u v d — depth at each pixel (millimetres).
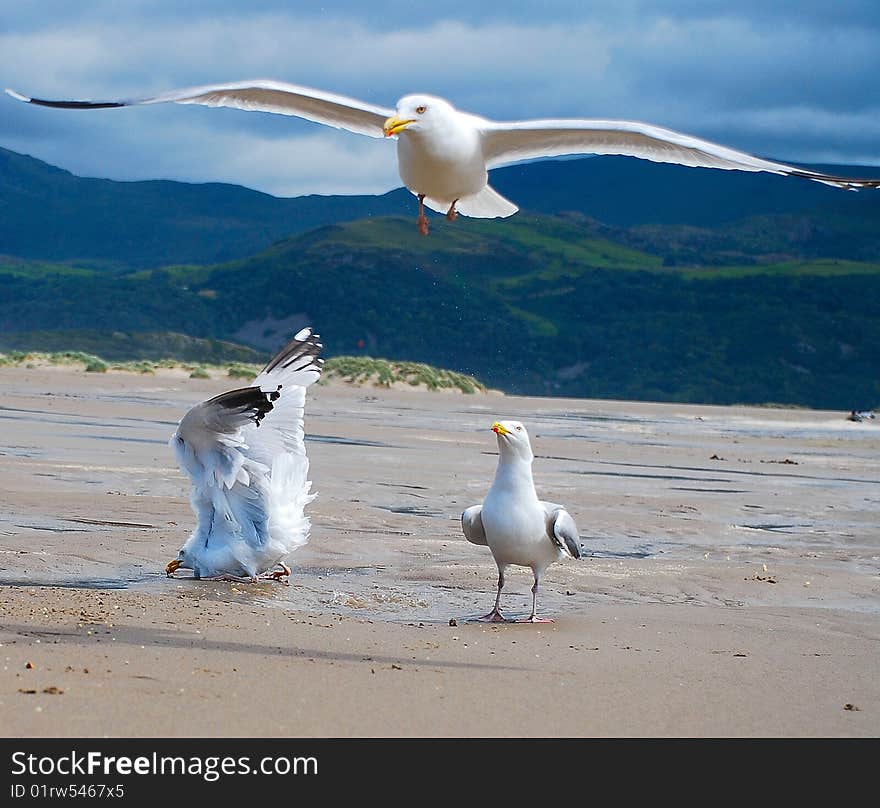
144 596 9297
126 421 24188
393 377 49625
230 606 9180
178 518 12867
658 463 22781
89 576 10125
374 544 12281
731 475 21281
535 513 9266
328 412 31672
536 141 8609
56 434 20344
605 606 10133
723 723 6645
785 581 11383
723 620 9609
